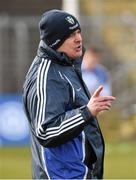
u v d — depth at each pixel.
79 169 12.82
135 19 45.19
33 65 12.94
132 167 30.48
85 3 49.50
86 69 34.47
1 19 43.78
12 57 42.91
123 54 44.56
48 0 53.53
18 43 42.94
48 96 12.41
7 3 53.78
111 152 35.81
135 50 44.59
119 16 46.41
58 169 12.79
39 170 13.03
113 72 43.75
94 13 49.22
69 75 12.80
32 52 43.00
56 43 12.75
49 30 12.75
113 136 41.38
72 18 12.84
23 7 53.69
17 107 39.88
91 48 34.69
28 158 34.06
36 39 43.09
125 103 42.41
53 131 12.25
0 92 42.47
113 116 41.81
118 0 49.75
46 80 12.54
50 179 12.84
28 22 43.19
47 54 12.78
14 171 29.72
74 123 12.20
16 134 39.62
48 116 12.30
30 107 12.67
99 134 13.06
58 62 12.77
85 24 44.25
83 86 13.14
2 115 39.75
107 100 12.28
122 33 45.19
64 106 12.52
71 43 12.83
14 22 43.22
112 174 28.67
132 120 41.94
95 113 12.26
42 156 12.84
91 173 12.98
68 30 12.75
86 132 12.87
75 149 12.80
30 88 12.72
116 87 43.28
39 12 53.69
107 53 44.09
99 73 35.16
